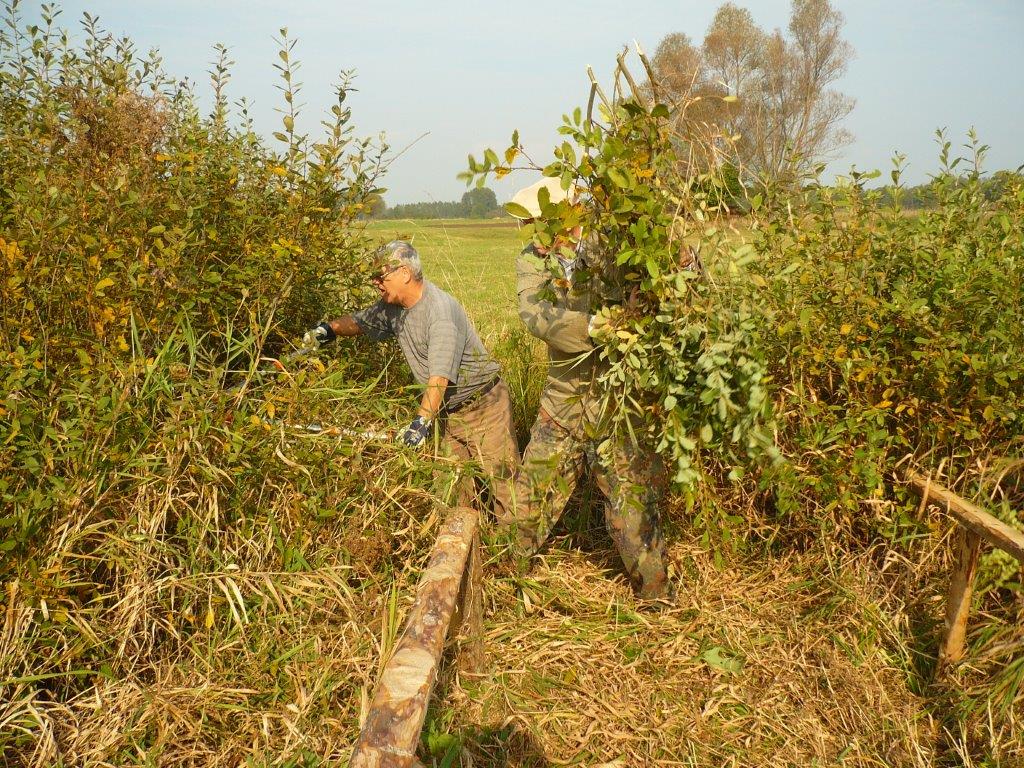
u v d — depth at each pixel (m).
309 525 3.15
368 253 4.08
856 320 3.78
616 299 3.14
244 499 3.10
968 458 3.58
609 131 2.78
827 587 3.70
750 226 3.94
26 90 3.80
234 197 3.76
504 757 2.77
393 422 3.75
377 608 3.01
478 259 23.61
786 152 4.05
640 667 3.36
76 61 3.90
